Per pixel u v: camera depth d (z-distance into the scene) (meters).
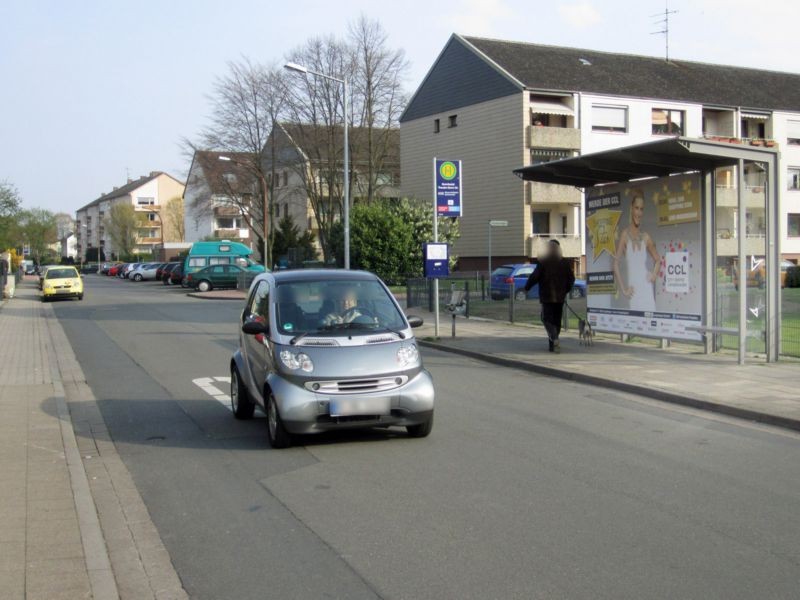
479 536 5.31
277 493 6.44
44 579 4.57
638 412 9.78
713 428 8.82
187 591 4.54
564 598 4.29
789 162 51.66
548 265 14.83
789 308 22.94
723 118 50.34
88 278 82.50
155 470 7.32
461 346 16.47
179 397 11.46
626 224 15.02
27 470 7.10
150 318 26.91
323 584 4.57
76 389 12.26
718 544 5.10
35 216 103.88
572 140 44.50
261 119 49.91
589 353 14.80
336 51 47.84
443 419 9.33
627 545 5.09
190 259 49.72
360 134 50.53
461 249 48.69
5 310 31.56
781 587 4.41
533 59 47.19
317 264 45.22
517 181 44.50
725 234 35.72
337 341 7.90
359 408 7.60
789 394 10.25
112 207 113.62
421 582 4.55
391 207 40.38
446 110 49.41
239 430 9.06
